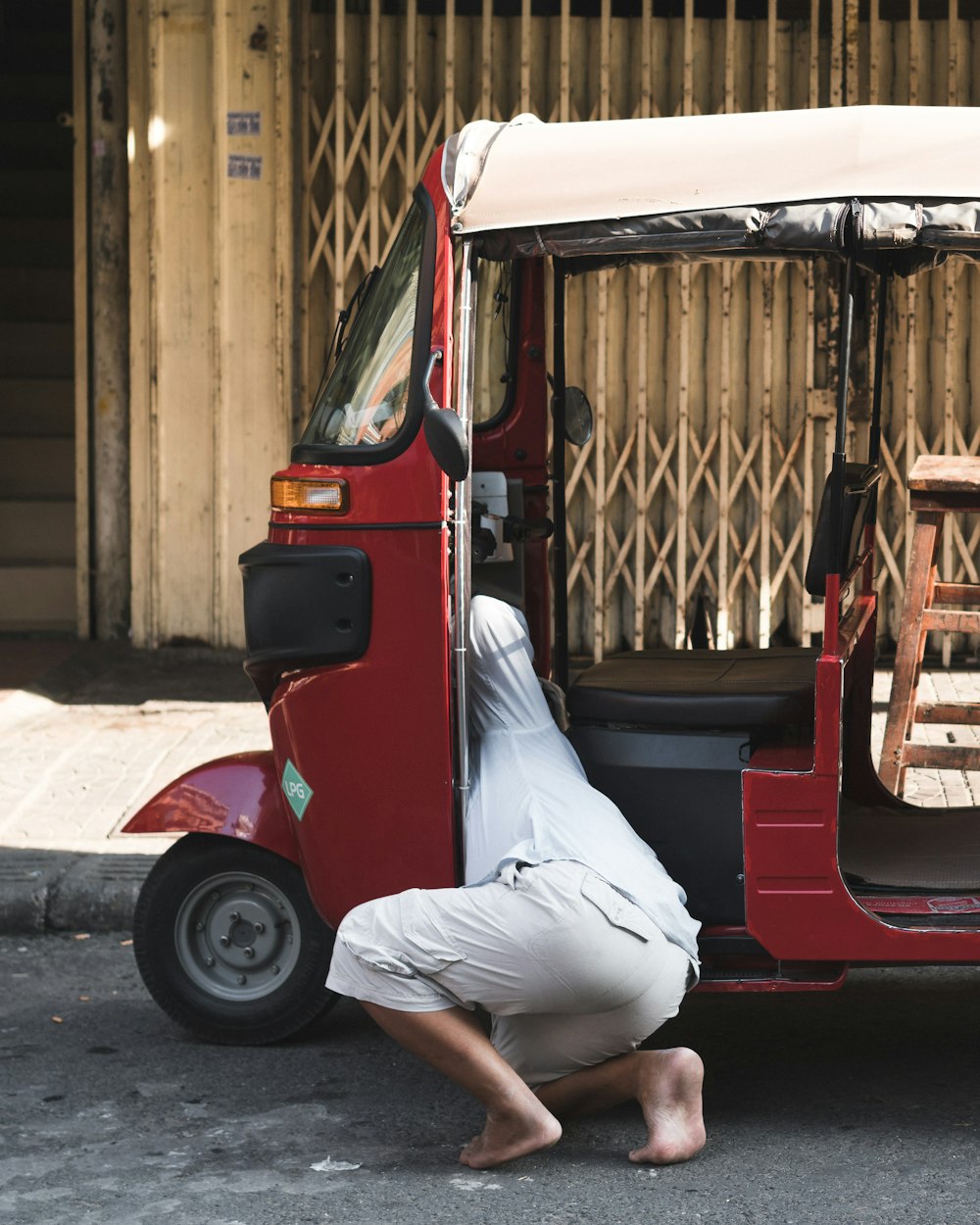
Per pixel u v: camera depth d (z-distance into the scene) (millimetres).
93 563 9680
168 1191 3518
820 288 8609
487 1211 3375
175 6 8742
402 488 3783
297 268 8922
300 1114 3920
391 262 4059
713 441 8766
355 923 3570
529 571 4727
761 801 3639
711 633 8930
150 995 4773
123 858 5738
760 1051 4270
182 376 8930
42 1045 4414
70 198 11258
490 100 8727
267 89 8703
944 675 8406
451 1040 3506
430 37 8883
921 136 3559
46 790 6625
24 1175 3604
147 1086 4109
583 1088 3686
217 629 9031
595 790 3850
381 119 8844
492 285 4676
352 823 3879
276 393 8859
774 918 3658
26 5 12438
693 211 3594
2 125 11555
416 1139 3768
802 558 8859
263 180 8750
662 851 3955
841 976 3711
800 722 3881
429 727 3797
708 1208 3363
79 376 9523
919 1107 3867
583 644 8984
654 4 9086
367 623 3826
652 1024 3586
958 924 3664
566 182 3676
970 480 5262
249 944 4348
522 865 3564
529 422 4734
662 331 8836
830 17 8758
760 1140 3697
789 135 3613
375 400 3891
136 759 7102
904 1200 3381
